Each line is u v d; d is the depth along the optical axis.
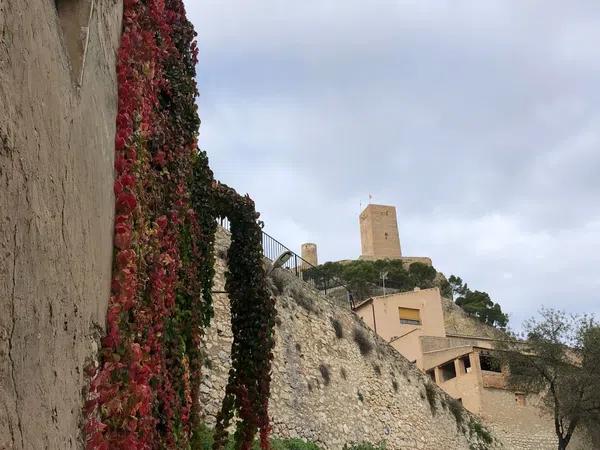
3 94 3.43
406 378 29.88
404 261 88.56
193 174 10.51
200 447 8.88
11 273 3.46
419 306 53.69
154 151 7.77
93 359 5.31
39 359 3.88
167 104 8.71
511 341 38.19
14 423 3.45
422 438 28.88
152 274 7.04
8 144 3.46
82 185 5.01
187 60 9.52
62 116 4.50
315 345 24.44
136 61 7.33
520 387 36.88
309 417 22.16
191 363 8.89
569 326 36.16
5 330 3.37
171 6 9.37
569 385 33.75
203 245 10.43
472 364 38.69
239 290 11.91
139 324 6.54
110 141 6.18
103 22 5.98
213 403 17.45
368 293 69.94
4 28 3.47
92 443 4.97
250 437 11.10
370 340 28.44
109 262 6.00
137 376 6.11
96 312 5.43
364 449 24.12
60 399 4.31
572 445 37.53
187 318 8.87
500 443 35.16
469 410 37.62
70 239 4.63
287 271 24.95
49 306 4.11
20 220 3.61
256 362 11.55
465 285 81.31
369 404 26.17
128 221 6.43
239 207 12.04
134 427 5.81
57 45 4.46
